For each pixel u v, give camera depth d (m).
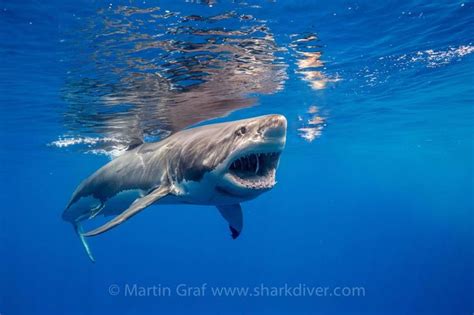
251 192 4.95
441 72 13.46
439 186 93.38
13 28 7.96
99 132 17.92
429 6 8.35
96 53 9.34
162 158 6.77
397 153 39.72
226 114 16.19
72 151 25.28
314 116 19.72
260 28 8.62
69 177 45.47
